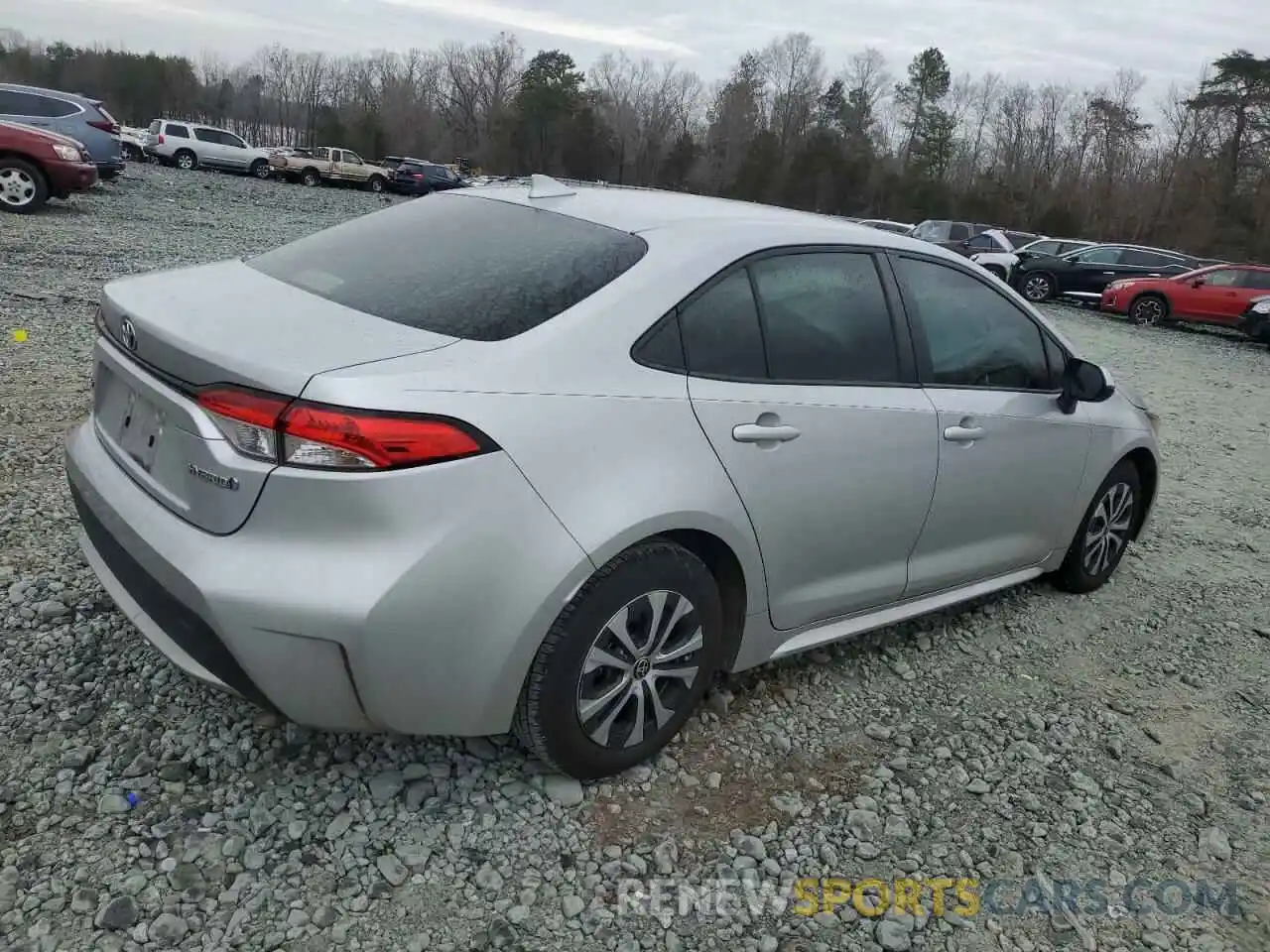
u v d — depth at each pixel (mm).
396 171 42594
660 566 2744
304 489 2289
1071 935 2594
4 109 19047
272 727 2971
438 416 2354
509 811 2754
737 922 2500
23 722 2887
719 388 2893
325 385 2283
